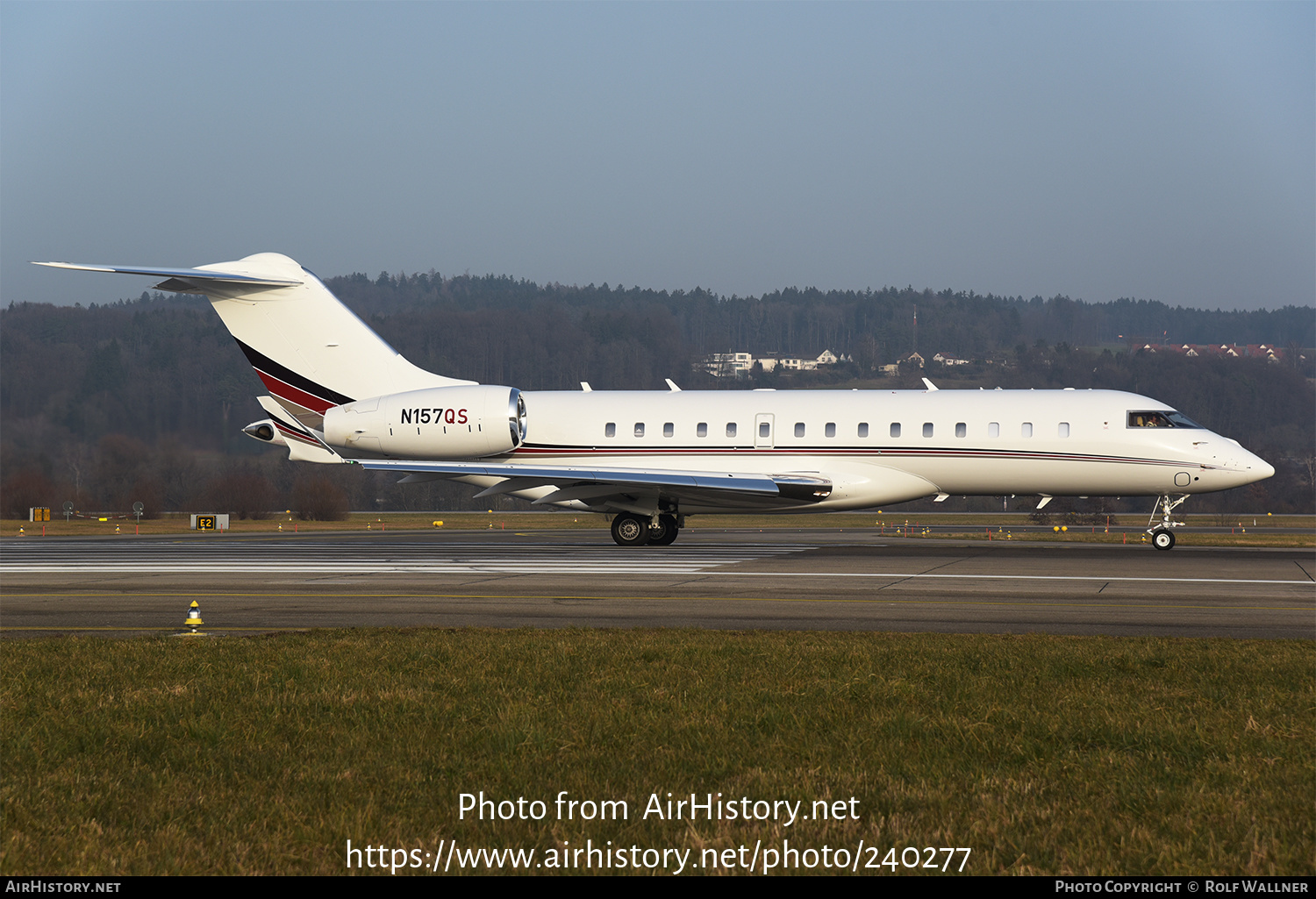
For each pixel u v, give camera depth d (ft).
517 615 100.99
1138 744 51.26
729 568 142.20
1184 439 168.96
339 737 53.11
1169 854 37.19
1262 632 91.20
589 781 45.75
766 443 179.01
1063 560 153.69
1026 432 171.83
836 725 54.70
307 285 185.68
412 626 93.86
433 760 48.62
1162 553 168.35
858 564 148.15
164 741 52.37
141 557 171.01
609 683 64.80
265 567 149.28
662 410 184.03
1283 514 518.37
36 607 108.37
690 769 47.52
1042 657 73.77
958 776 46.34
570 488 179.42
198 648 79.36
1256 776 45.88
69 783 45.55
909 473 176.04
